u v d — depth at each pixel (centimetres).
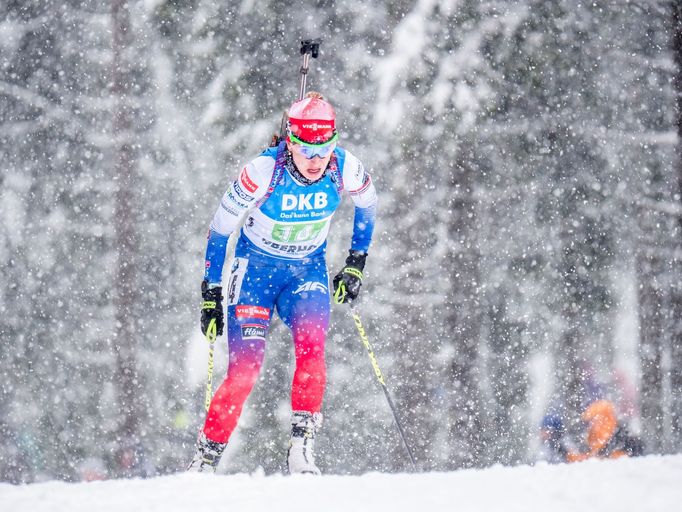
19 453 3969
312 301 1325
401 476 898
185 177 3869
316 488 830
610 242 3966
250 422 3762
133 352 3806
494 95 3681
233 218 1305
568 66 3850
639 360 3431
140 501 798
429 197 3747
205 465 1267
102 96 4075
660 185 3703
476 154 3803
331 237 3825
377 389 3791
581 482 796
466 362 3769
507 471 886
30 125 4119
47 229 4066
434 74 3281
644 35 3956
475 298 3794
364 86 3866
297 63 3922
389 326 3800
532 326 3950
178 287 3903
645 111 3925
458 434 3734
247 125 3791
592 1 3931
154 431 3831
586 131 3903
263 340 1324
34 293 4056
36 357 4028
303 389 1259
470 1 3638
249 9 3831
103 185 4047
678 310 3334
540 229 3938
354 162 1345
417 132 3622
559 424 3669
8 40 4194
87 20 4138
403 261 3753
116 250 4006
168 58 3934
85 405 3975
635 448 3316
